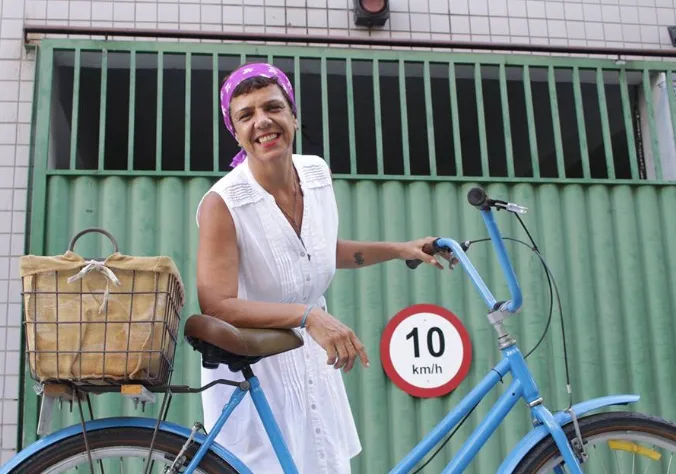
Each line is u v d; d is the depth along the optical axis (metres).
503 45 4.46
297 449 2.21
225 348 1.96
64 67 4.43
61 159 4.66
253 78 2.20
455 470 2.16
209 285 2.11
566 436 2.16
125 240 3.99
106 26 4.31
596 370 4.18
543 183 4.36
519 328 4.18
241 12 4.40
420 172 6.60
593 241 4.34
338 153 6.21
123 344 1.85
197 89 5.03
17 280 3.91
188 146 4.14
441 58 4.42
